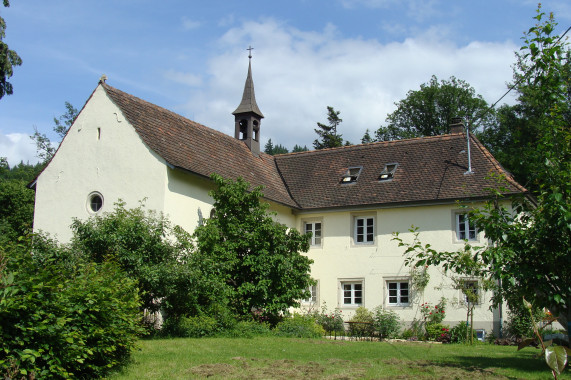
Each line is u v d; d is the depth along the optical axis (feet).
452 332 68.64
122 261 51.11
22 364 24.82
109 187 66.69
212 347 44.91
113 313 30.60
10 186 114.62
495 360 42.50
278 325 62.18
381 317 73.41
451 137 84.38
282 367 35.86
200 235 60.95
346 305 79.46
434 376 33.27
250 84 92.38
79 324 28.02
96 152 68.39
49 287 26.63
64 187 69.46
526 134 118.52
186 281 53.01
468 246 35.65
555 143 34.63
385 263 77.30
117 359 32.94
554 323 65.62
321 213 82.94
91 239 52.44
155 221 56.34
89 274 31.48
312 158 93.04
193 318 54.65
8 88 84.38
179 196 65.72
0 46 82.33
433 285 73.77
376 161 86.58
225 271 62.18
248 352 42.86
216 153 77.92
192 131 77.71
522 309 51.75
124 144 66.80
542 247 32.99
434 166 80.69
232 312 60.03
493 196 36.60
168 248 54.44
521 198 35.78
